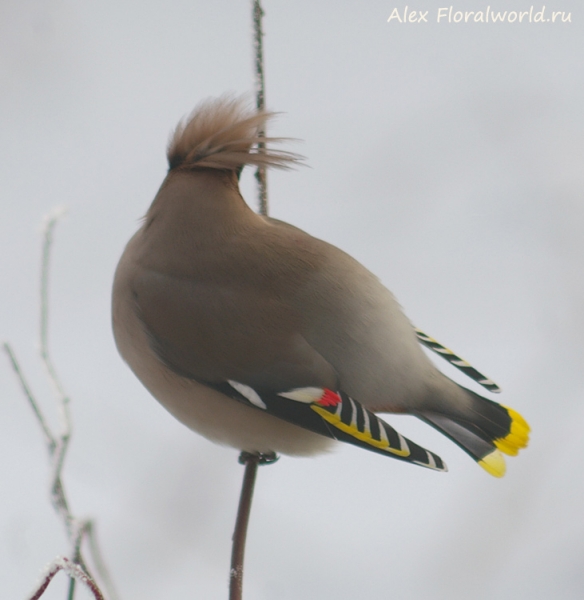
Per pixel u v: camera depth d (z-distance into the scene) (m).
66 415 5.76
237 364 7.15
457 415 7.41
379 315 7.30
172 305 7.27
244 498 6.97
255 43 7.34
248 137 7.29
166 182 7.52
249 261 7.26
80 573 5.38
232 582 6.66
